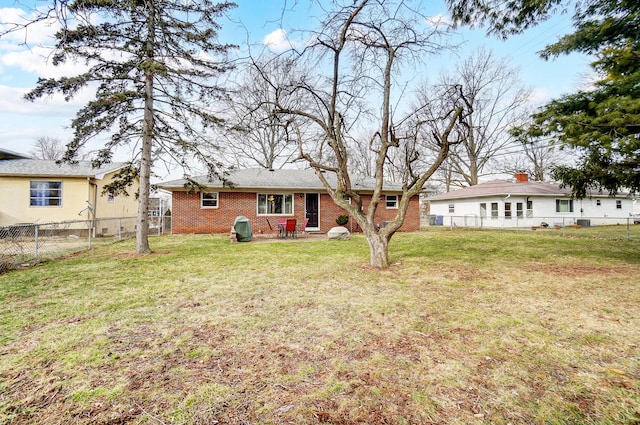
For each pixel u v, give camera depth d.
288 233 14.52
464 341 2.97
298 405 2.00
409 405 2.00
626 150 5.60
